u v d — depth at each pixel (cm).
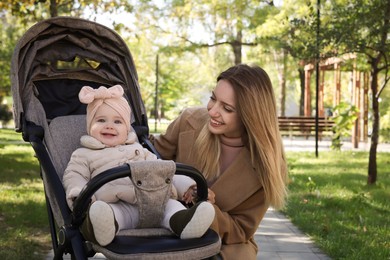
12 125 3366
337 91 2508
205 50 3181
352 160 1531
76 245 276
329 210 812
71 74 419
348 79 4044
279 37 1823
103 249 263
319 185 1033
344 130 1870
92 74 425
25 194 860
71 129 374
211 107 323
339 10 986
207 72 3506
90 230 259
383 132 2431
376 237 647
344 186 1029
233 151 342
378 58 1017
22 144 1830
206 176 340
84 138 334
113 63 430
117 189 302
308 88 2764
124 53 427
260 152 319
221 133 325
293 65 2812
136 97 414
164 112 5041
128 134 353
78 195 281
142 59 3114
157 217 287
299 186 1017
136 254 254
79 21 405
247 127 317
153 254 255
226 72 321
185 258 262
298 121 2539
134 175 277
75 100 414
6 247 561
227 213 333
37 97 401
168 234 282
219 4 2242
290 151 1823
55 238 340
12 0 1134
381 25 949
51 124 376
